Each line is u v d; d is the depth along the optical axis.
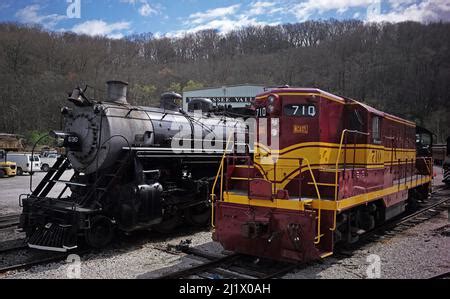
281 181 7.77
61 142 9.05
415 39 58.94
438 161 45.38
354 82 65.19
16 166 32.53
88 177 9.71
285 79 73.12
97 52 80.06
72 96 9.38
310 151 7.60
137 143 9.51
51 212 8.35
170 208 9.98
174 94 11.77
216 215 7.52
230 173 8.31
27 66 71.62
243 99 43.78
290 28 96.94
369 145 8.61
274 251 6.77
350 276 6.63
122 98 10.31
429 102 58.47
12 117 63.22
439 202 16.52
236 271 6.91
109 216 8.90
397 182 10.89
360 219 8.71
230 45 103.69
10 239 9.46
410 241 9.38
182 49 105.44
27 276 6.57
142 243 9.21
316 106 7.64
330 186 7.10
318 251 6.39
